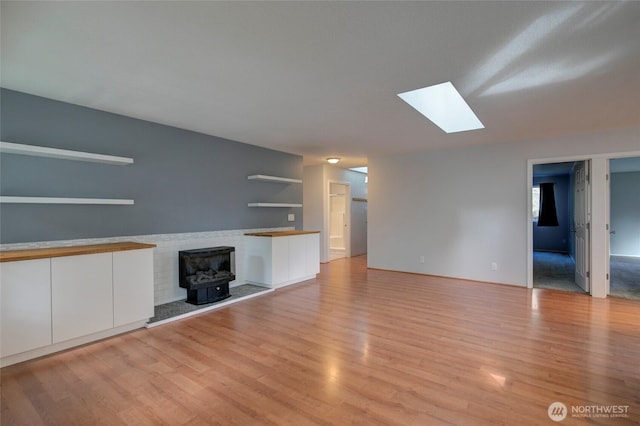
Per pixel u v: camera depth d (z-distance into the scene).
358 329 3.29
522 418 1.89
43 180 3.11
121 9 1.73
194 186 4.41
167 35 2.01
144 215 3.87
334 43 2.09
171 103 3.27
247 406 2.03
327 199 7.58
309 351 2.79
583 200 4.84
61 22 1.86
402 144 5.25
